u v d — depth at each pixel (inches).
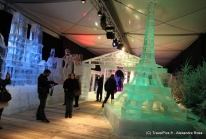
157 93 193.8
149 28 214.7
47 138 142.4
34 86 247.1
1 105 144.9
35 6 269.7
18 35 233.3
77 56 394.0
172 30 293.6
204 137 137.9
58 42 390.9
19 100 215.5
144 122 166.6
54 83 192.4
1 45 211.0
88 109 279.6
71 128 173.0
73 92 213.2
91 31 353.1
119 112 196.5
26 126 166.6
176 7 217.2
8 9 258.5
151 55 214.2
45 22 333.1
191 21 252.8
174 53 461.7
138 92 193.8
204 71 192.9
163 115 193.6
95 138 151.4
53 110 248.5
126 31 336.2
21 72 241.1
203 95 180.1
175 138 166.9
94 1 232.8
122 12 257.4
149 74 211.3
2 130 150.6
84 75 394.0
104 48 499.2
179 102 263.9
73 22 315.6
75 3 245.9
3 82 148.3
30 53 263.6
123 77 412.2
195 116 188.9
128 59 382.6
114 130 177.6
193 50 339.9
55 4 256.4
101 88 382.3
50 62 309.1
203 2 200.2
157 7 223.3
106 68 388.8
